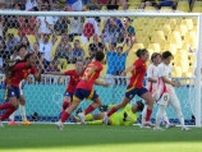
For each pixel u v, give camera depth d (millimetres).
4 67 50031
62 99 49219
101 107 48531
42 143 32531
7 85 46344
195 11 64500
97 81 45219
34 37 52531
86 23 53250
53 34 52906
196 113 48094
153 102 45062
